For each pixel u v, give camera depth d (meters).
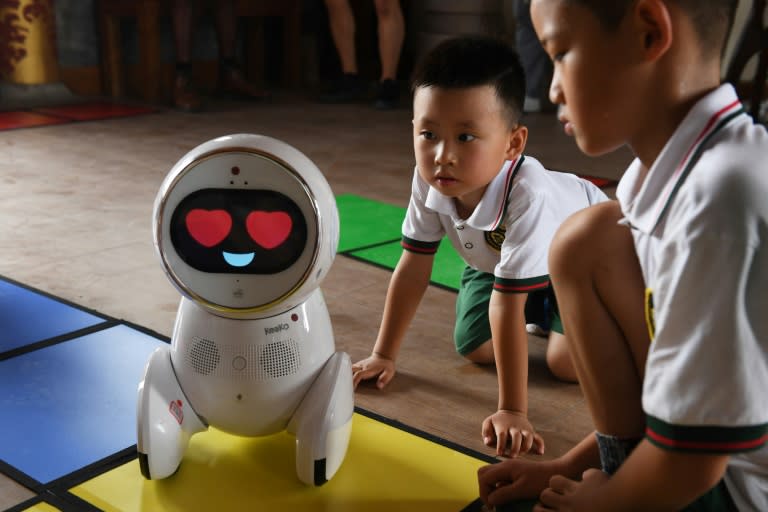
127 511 0.92
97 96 4.25
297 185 0.89
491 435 1.11
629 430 0.81
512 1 4.61
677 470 0.63
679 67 0.60
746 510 0.70
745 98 4.14
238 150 0.89
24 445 1.05
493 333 1.15
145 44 4.09
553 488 0.78
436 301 1.63
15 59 3.97
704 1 0.59
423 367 1.34
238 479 0.99
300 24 4.79
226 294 0.92
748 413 0.60
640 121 0.63
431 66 1.06
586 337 0.79
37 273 1.70
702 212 0.58
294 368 0.96
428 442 1.09
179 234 0.91
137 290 1.63
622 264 0.75
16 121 3.51
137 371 1.27
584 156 3.13
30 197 2.31
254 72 4.75
